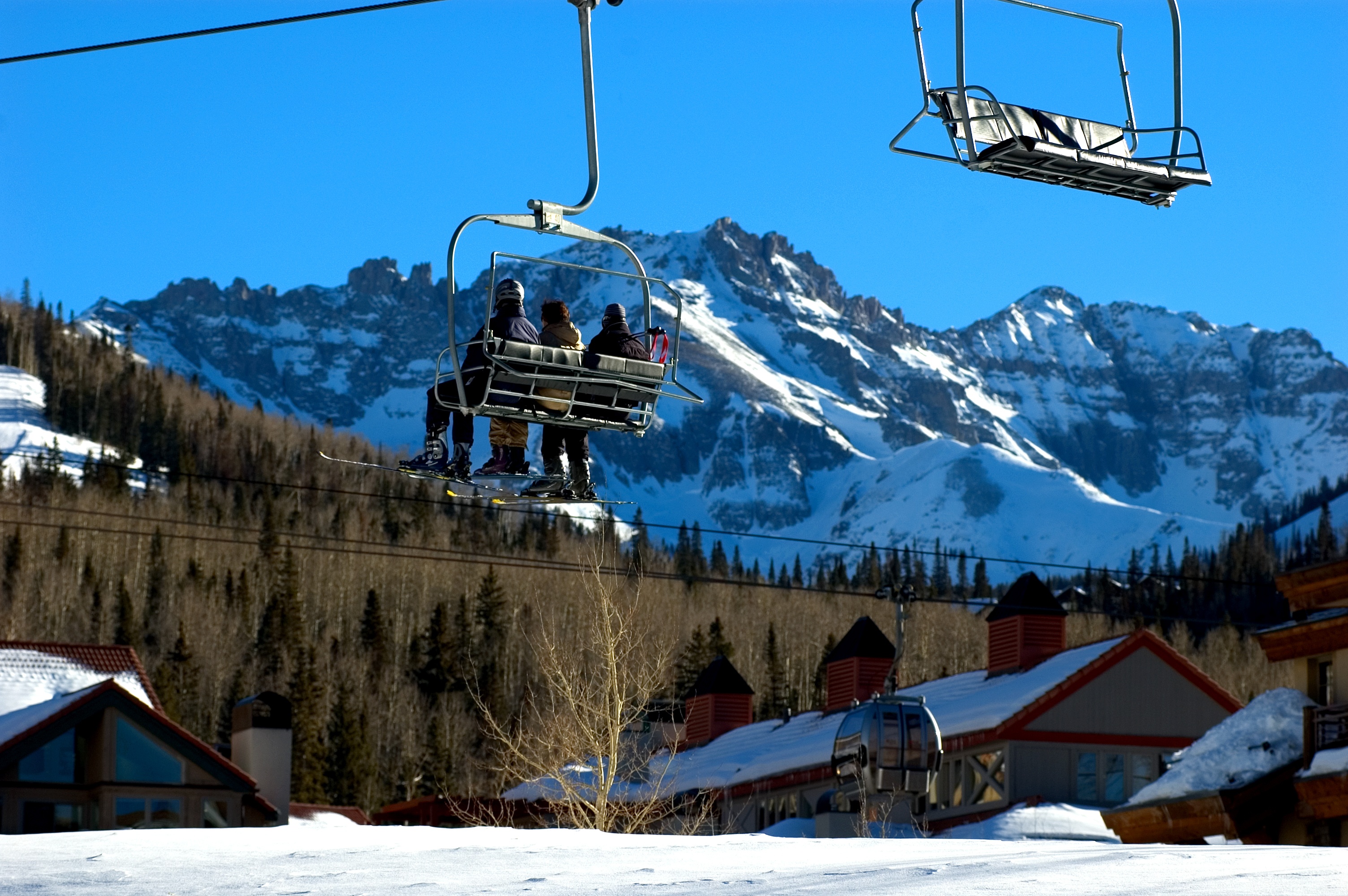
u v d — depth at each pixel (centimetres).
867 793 4894
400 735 13725
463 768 11788
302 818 6356
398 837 2467
